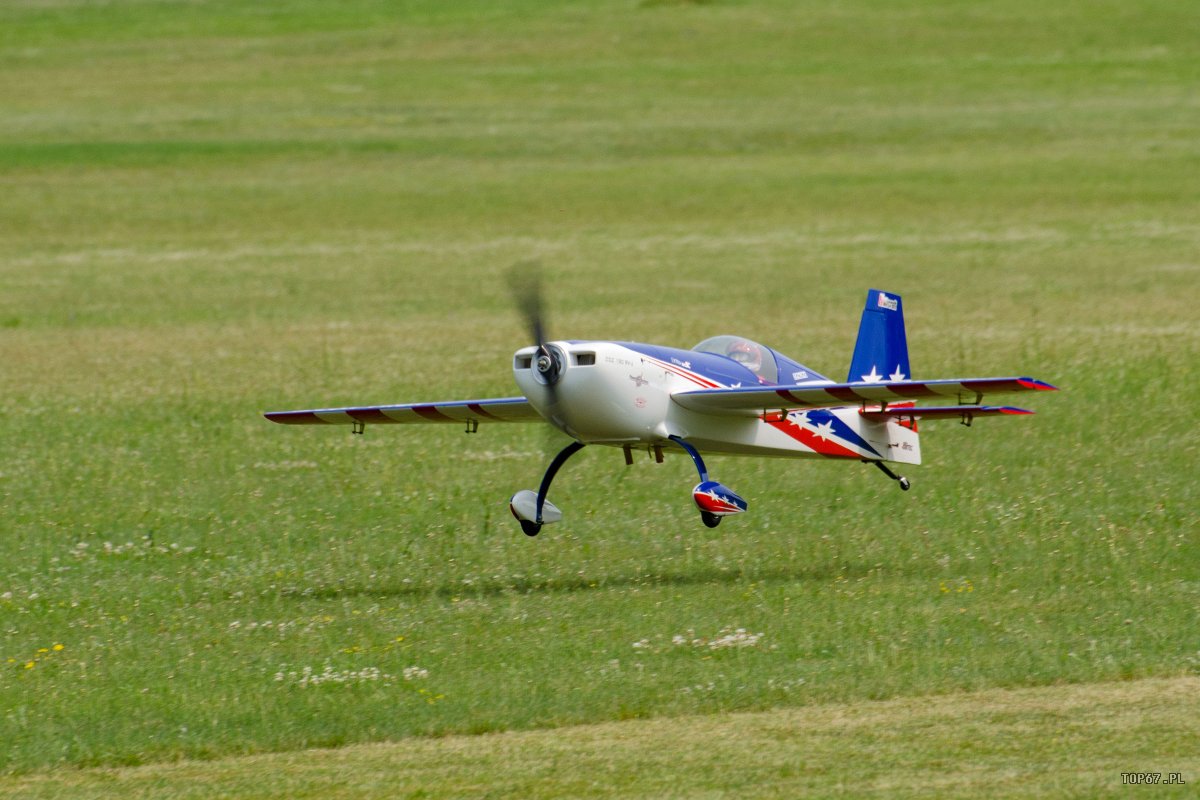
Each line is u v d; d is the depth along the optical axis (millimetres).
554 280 122000
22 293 120812
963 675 32219
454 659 35125
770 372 45719
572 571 44719
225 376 86000
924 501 52719
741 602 39750
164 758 29406
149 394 80562
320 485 58125
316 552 47781
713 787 26375
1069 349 86375
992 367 81500
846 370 83000
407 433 68812
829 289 114312
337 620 39344
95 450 65625
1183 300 104000
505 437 67812
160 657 36031
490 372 85000
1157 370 78250
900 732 28797
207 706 31984
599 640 36312
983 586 40781
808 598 40000
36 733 30438
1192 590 39594
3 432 69938
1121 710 29516
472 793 26672
